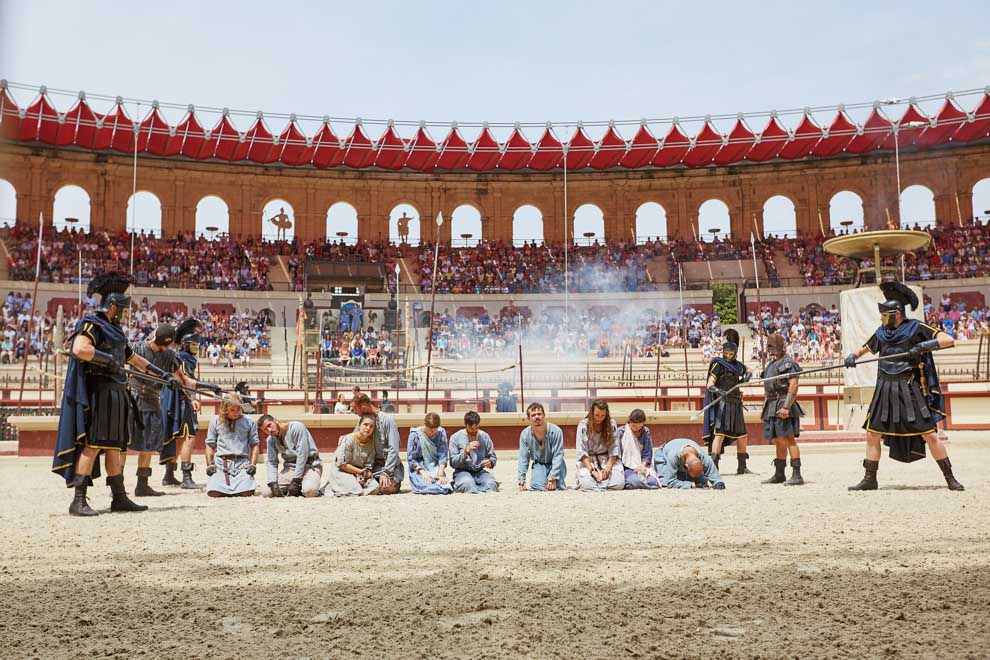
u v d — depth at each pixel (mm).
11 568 5324
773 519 7246
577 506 8766
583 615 3955
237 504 9609
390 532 6875
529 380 33719
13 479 13672
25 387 28812
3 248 41125
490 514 8133
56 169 46156
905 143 47531
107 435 8383
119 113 42969
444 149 48031
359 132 46844
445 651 3445
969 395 26078
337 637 3682
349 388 30234
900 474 12398
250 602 4328
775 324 43000
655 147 47594
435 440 11305
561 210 51938
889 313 9906
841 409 25438
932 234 46969
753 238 49094
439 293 47281
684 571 4938
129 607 4246
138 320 39750
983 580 4570
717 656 3318
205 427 18188
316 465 11047
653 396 29344
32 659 3387
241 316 43125
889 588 4406
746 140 46750
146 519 7980
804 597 4242
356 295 42531
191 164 48750
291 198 50438
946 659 3211
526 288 47812
